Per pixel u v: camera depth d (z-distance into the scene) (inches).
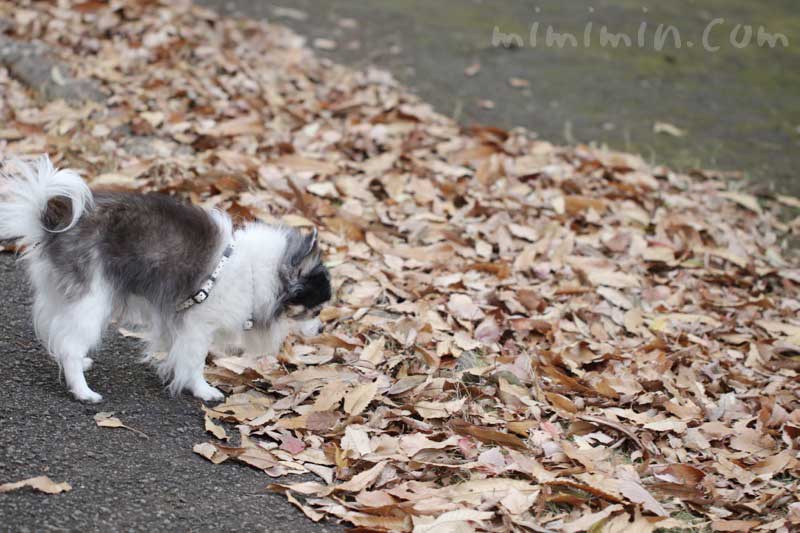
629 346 131.5
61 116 144.9
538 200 147.0
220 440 119.0
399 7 219.5
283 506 115.1
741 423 124.7
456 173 148.5
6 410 118.1
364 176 145.9
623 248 142.2
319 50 185.0
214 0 200.2
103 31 160.9
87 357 123.6
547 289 136.0
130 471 115.6
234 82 156.6
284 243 123.3
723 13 236.1
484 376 125.8
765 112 184.1
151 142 145.0
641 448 121.9
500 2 231.3
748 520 117.6
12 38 156.2
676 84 193.5
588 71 194.9
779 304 139.5
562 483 117.5
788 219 152.3
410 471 118.0
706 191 153.5
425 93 172.2
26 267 124.3
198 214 121.5
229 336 124.0
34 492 113.1
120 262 119.4
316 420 120.4
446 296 133.3
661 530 116.9
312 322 125.5
